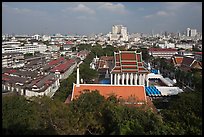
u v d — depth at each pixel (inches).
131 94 2287.2
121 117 1469.0
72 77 3425.2
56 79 3777.1
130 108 1587.1
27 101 1915.6
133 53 3312.0
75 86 2358.5
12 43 7573.8
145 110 1723.7
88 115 1459.2
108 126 1432.1
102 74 4623.5
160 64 5733.3
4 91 3127.5
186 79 3951.8
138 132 1213.7
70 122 1381.6
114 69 3267.7
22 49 7613.2
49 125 1342.3
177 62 5305.1
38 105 1529.3
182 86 3811.5
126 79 3238.2
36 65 5236.2
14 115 1513.3
